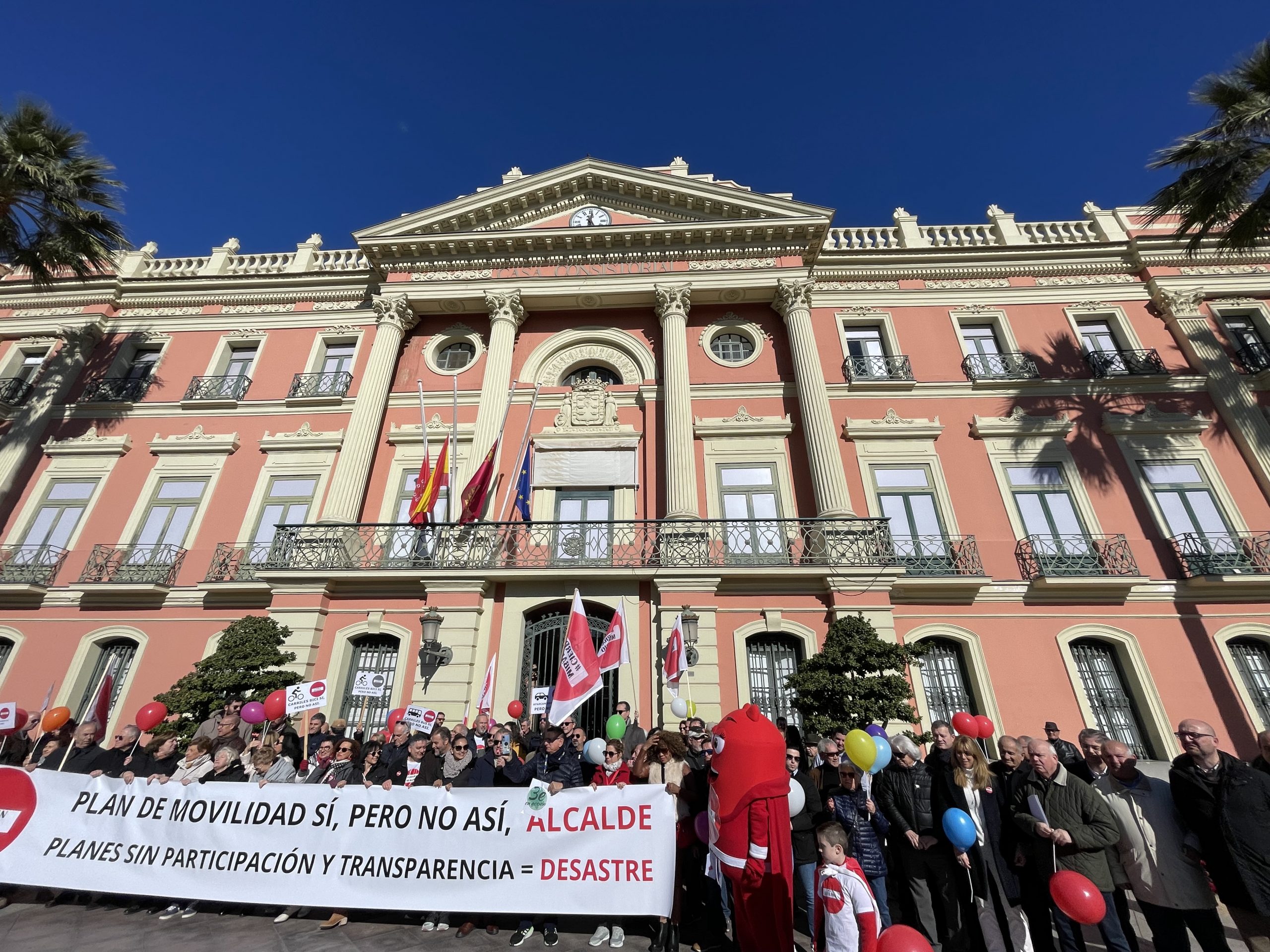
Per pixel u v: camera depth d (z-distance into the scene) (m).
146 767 6.23
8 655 13.47
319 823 5.45
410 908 5.05
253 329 17.39
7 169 13.30
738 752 4.40
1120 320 15.41
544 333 16.64
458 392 15.84
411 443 15.25
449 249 16.48
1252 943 3.72
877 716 8.96
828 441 13.59
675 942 4.91
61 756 6.96
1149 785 4.44
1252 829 3.71
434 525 12.68
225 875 5.36
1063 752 6.31
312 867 5.30
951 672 12.08
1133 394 14.42
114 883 5.43
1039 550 12.86
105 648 13.63
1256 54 11.77
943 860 4.73
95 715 7.82
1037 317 15.70
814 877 5.21
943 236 17.12
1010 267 16.28
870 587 11.75
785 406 14.92
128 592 13.59
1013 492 13.66
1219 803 3.85
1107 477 13.58
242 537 14.35
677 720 10.92
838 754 5.74
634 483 14.28
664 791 5.20
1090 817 4.27
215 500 14.90
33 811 5.75
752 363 15.69
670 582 11.98
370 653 12.56
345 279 17.47
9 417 16.08
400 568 12.40
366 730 11.73
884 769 5.30
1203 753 3.98
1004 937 4.40
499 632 12.20
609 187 17.09
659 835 5.04
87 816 5.71
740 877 4.09
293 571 12.52
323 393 16.08
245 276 17.97
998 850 4.58
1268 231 12.86
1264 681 11.66
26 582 13.58
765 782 4.23
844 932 3.62
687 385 14.68
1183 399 14.29
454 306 16.56
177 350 17.23
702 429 14.66
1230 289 15.31
